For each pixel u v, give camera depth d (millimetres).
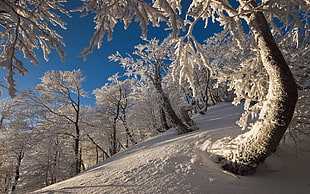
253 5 2879
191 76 3111
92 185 3895
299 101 3807
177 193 3059
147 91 16797
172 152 5234
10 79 1523
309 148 3889
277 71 2643
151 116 18438
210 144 4844
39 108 15336
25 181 12859
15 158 14211
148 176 3887
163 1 1699
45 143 13938
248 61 4223
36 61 1891
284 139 4137
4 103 15664
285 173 3355
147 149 7340
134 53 12844
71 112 18328
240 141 3689
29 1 2568
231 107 15586
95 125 17984
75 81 17141
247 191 2990
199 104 24859
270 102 2809
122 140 22031
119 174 4332
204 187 3160
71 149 15852
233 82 4348
